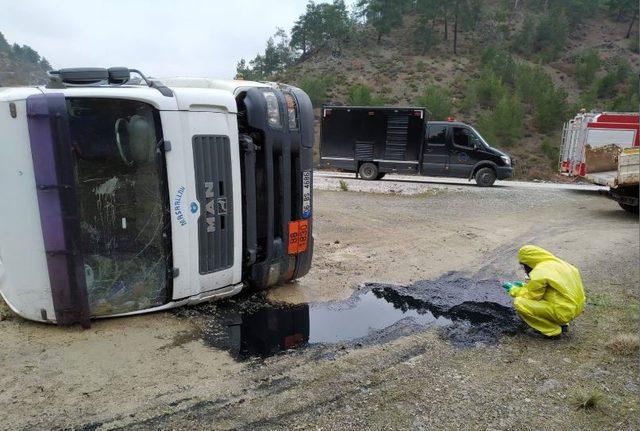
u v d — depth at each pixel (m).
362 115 19.22
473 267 7.82
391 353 4.63
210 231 5.05
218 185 5.04
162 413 3.47
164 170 4.61
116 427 3.29
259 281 5.69
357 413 3.59
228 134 5.05
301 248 6.01
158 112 4.51
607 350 4.77
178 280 4.89
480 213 13.02
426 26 88.44
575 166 18.19
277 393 3.82
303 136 5.78
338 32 88.75
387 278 7.04
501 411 3.68
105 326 4.72
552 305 5.00
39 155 4.15
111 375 3.93
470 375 4.23
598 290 6.71
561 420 3.58
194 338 4.70
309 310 5.68
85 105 4.31
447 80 71.56
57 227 4.27
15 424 3.27
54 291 4.41
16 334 4.46
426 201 14.73
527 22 90.00
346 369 4.27
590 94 67.06
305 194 5.92
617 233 10.77
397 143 18.98
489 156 18.31
